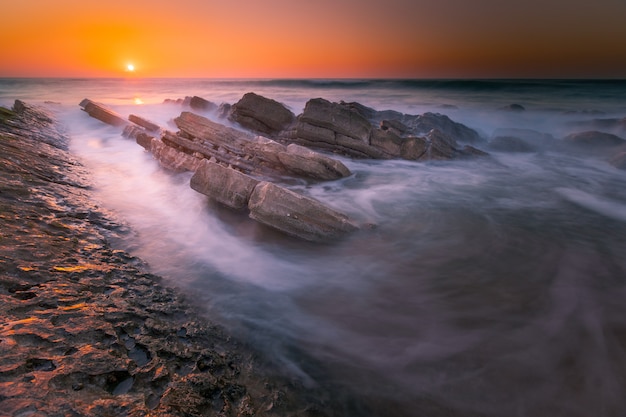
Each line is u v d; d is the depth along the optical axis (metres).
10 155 9.56
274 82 95.00
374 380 4.43
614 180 13.78
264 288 6.38
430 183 13.36
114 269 5.62
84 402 2.71
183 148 12.64
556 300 6.28
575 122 25.80
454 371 4.66
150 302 5.02
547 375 4.62
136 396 3.07
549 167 15.85
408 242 8.46
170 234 7.95
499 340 5.28
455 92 55.28
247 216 8.93
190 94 53.94
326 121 15.42
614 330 5.47
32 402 2.50
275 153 11.85
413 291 6.57
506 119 29.19
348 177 12.95
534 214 10.40
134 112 29.02
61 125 20.09
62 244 5.77
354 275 7.06
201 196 10.08
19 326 3.39
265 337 5.01
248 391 3.80
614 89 53.72
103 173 11.88
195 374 3.71
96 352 3.39
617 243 8.52
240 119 17.27
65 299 4.25
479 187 12.98
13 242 5.16
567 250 8.18
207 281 6.27
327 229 8.23
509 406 4.15
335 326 5.50
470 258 7.78
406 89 61.78
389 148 15.77
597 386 4.46
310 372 4.45
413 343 5.19
